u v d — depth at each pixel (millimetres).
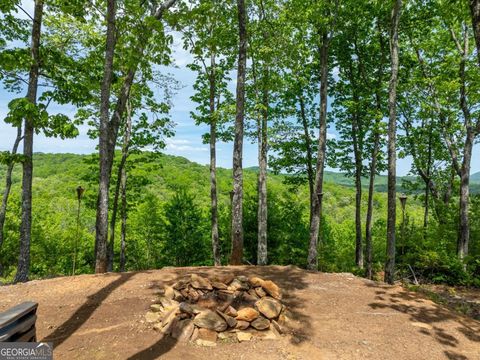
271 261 17234
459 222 13164
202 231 20859
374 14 13469
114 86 13617
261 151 13703
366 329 5297
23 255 8703
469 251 13406
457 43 14430
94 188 17547
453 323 5707
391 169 9422
